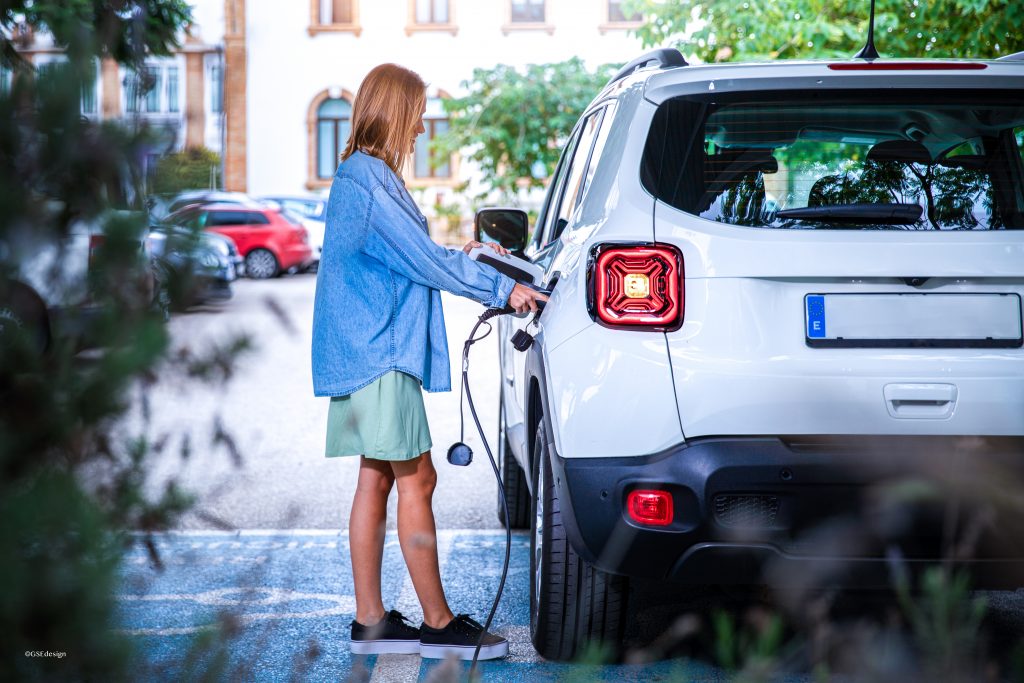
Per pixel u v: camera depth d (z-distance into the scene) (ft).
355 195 14.52
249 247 105.60
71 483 4.87
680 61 14.79
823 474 12.00
